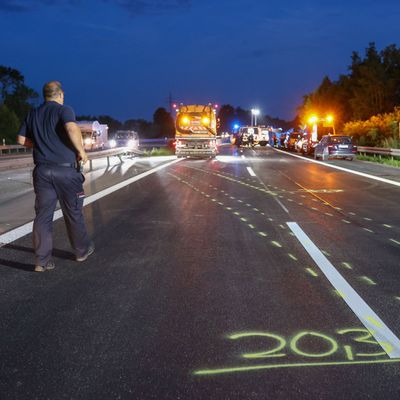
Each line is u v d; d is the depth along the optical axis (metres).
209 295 4.71
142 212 9.70
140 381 3.11
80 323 4.05
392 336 3.74
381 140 36.69
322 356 3.41
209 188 13.80
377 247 6.65
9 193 13.45
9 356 3.47
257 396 2.92
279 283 5.07
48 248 5.57
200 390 2.99
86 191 13.20
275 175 17.95
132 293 4.79
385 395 2.91
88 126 39.38
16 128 53.56
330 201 11.16
